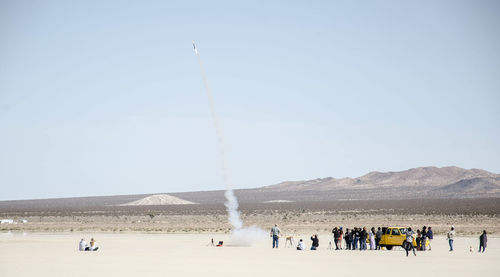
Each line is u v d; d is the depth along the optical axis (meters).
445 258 51.22
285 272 41.88
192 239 85.94
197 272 42.22
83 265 47.38
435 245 68.25
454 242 73.75
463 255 54.34
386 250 60.81
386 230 61.34
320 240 79.44
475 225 117.94
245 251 61.19
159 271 42.94
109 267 45.81
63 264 48.16
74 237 92.19
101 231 112.88
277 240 66.00
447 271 41.81
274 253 58.03
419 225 117.81
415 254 53.78
